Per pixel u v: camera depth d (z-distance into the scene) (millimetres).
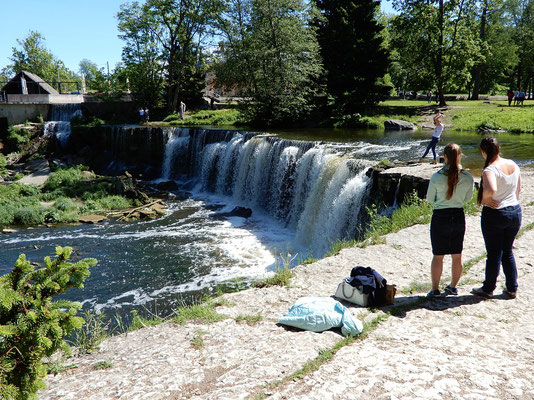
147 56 42500
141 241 16109
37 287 2994
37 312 2857
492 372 3826
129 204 21766
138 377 4164
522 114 29594
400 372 3859
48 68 69938
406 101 49844
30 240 16422
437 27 35656
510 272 5504
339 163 16203
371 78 36281
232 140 24266
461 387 3584
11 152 33000
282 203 19766
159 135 28812
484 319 5039
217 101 52219
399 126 30062
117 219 19344
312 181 17922
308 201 17078
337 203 15078
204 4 38781
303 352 4387
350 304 5695
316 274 7031
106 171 29547
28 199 21797
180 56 44156
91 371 4469
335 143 19703
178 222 18844
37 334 2779
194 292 11625
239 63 32656
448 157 5242
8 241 16328
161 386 3932
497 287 5922
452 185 5211
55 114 38750
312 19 33906
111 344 5238
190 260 14062
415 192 11289
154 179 28234
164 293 11602
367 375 3838
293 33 31172
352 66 35812
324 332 4898
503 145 20391
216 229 17750
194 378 4062
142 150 29609
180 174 27766
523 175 13125
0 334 2654
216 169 25078
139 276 12766
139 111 37781
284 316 5340
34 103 37656
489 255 5457
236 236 16766
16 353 2791
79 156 31688
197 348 4762
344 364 4078
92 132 32250
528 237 7723
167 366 4348
